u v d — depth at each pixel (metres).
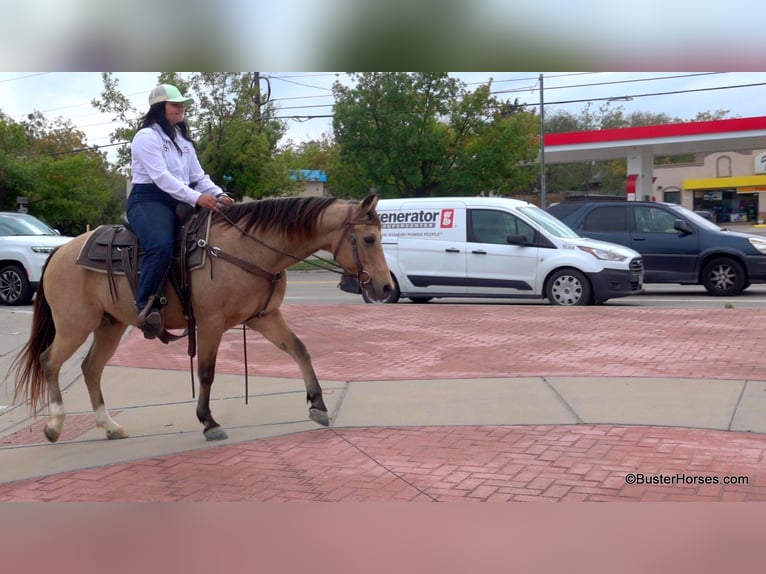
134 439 6.54
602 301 14.12
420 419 6.70
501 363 8.97
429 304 14.80
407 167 32.34
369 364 9.20
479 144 33.31
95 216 40.62
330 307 14.38
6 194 37.38
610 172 66.75
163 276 6.13
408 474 5.32
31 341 6.74
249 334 11.88
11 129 38.81
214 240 6.18
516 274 14.33
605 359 9.02
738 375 8.00
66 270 6.49
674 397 7.14
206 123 34.25
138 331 12.63
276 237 6.12
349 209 6.04
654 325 11.38
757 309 13.10
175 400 7.94
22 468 5.82
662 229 16.72
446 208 14.98
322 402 6.53
